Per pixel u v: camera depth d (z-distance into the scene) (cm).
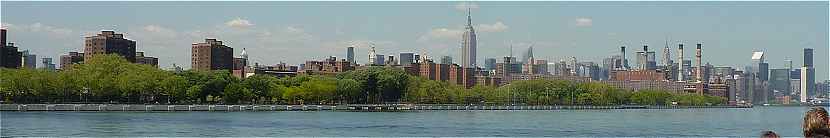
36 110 15862
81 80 19162
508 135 10525
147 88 19888
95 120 12438
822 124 1750
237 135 9656
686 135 11262
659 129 12988
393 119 15575
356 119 15112
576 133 11250
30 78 18400
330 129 11300
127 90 19612
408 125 12912
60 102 19112
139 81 19700
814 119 1759
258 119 14112
